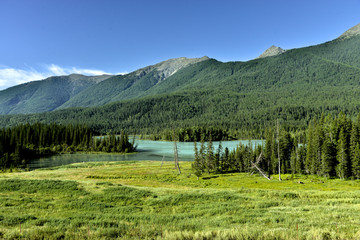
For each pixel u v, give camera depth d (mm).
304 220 20625
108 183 49938
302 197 38469
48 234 16578
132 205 32750
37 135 186750
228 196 37625
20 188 42844
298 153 98438
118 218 24000
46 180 49844
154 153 174250
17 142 151625
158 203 33781
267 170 99812
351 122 100312
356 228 16609
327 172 84750
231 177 85750
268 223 20594
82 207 30156
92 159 146625
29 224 20562
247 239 14430
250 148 106562
